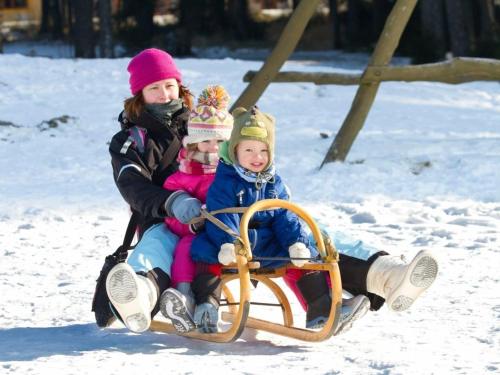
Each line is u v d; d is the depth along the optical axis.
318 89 48.75
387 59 27.09
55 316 13.09
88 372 9.98
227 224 10.79
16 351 11.11
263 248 11.11
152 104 12.13
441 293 13.99
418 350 10.77
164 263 11.08
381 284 11.12
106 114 40.09
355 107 27.50
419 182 25.25
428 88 50.12
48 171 28.39
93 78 49.84
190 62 56.56
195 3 106.69
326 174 26.31
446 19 89.69
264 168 11.05
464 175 26.14
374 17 105.06
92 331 12.18
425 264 10.68
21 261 17.03
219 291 10.98
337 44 109.38
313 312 10.98
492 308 12.97
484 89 51.03
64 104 42.56
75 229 20.22
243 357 10.63
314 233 10.72
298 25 27.94
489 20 88.50
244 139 10.84
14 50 111.38
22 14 141.00
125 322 10.67
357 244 11.43
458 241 18.28
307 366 10.12
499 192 23.84
